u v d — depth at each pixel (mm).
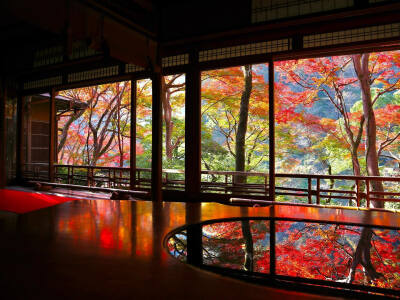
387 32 4273
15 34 6062
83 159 13516
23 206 5906
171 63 5887
